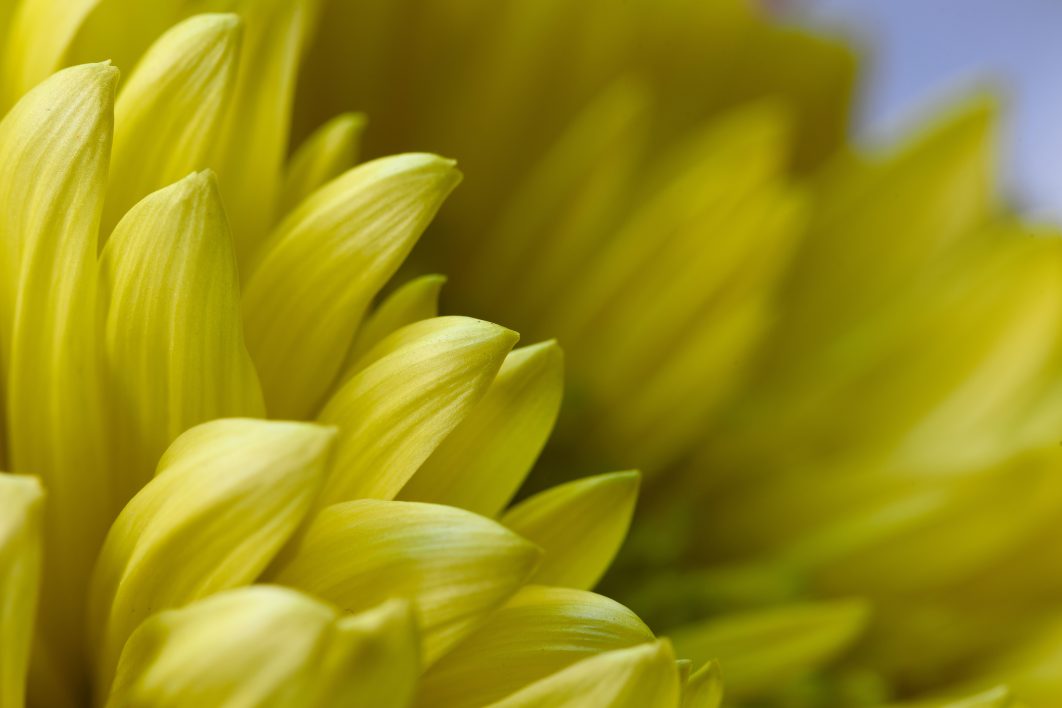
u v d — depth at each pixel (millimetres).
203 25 189
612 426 279
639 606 264
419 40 263
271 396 191
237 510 174
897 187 303
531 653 184
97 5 203
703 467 289
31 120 182
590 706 178
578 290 272
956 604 266
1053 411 280
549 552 193
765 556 280
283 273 190
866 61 305
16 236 184
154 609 177
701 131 300
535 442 192
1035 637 260
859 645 262
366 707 166
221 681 167
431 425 182
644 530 280
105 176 181
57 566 185
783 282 302
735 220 265
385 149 272
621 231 269
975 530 261
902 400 291
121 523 178
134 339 182
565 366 275
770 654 235
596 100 276
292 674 165
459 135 274
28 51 197
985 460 263
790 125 297
